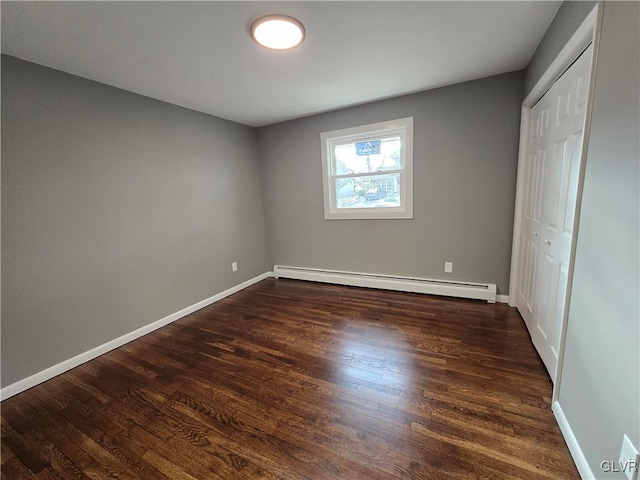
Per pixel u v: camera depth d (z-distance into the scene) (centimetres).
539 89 198
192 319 293
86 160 219
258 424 153
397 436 141
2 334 182
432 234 313
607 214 104
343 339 236
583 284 121
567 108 158
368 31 173
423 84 267
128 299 251
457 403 159
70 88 208
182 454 137
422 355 206
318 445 138
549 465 122
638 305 85
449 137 285
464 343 219
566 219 157
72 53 181
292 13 152
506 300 289
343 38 179
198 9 144
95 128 224
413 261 330
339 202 369
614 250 99
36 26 151
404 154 312
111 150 235
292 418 156
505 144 265
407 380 181
